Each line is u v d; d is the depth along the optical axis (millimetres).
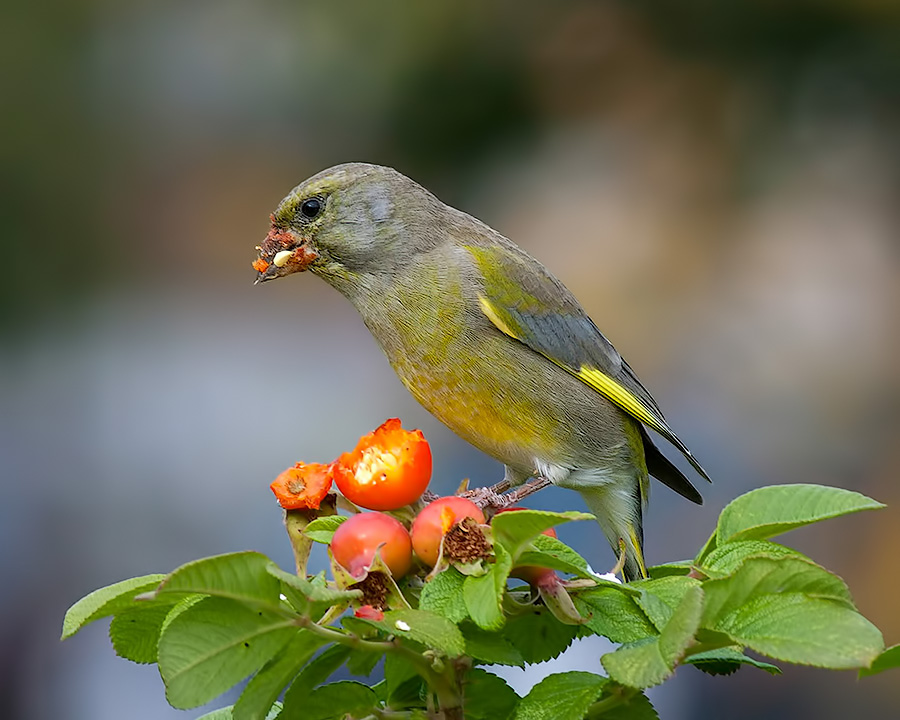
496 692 4242
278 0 13164
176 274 13430
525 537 3824
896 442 11641
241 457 12438
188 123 13523
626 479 7969
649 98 12648
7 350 13023
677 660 3367
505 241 7844
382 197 7430
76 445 12695
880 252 12211
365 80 13047
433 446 12008
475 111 12812
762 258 12250
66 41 13430
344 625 3809
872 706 10492
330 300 13188
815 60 12555
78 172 13469
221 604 3629
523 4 12648
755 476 11633
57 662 11344
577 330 7719
